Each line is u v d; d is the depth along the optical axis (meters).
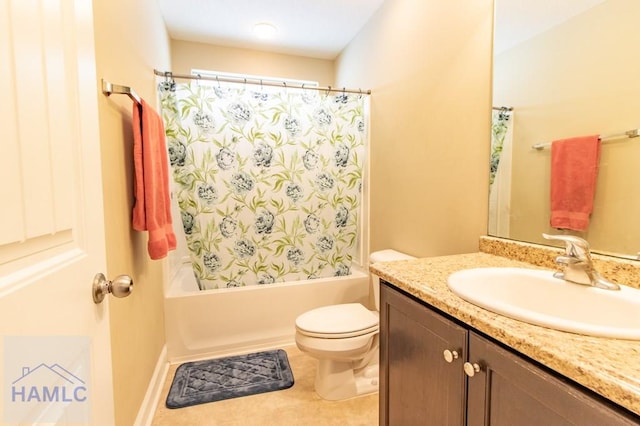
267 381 1.76
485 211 1.34
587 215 0.98
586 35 0.97
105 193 1.06
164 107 1.97
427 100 1.67
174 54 2.68
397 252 1.94
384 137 2.12
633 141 0.87
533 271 0.98
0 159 0.43
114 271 1.13
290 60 2.96
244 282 2.18
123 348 1.17
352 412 1.53
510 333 0.62
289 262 2.27
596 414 0.50
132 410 1.27
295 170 2.24
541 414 0.59
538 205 1.13
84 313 0.65
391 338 1.09
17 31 0.47
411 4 1.79
